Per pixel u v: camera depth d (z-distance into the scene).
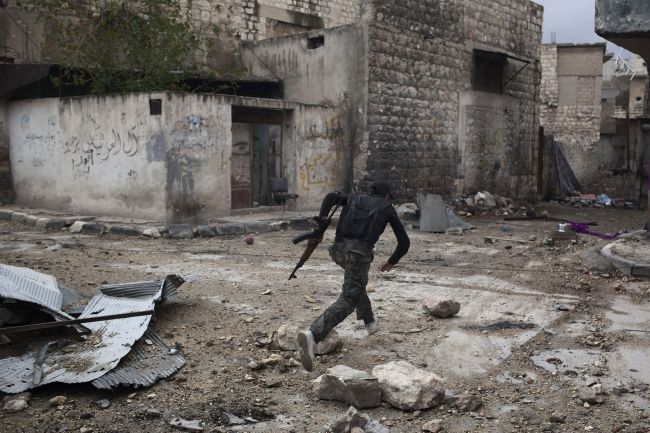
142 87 13.20
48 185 14.11
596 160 32.41
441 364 4.63
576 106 32.41
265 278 7.51
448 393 4.10
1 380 3.98
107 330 4.77
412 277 7.81
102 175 12.70
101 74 13.33
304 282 7.30
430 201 12.67
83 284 6.95
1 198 15.02
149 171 11.77
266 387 4.15
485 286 7.31
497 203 18.27
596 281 7.59
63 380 3.97
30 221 12.43
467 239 11.53
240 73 15.45
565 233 10.91
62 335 4.75
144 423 3.61
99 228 11.17
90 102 12.75
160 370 4.30
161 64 13.34
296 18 19.31
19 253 9.01
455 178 18.00
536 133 21.77
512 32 20.05
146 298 5.50
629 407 3.89
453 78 17.59
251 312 5.89
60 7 13.99
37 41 14.47
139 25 13.70
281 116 14.41
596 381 4.30
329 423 3.65
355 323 5.60
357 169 15.20
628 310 6.23
